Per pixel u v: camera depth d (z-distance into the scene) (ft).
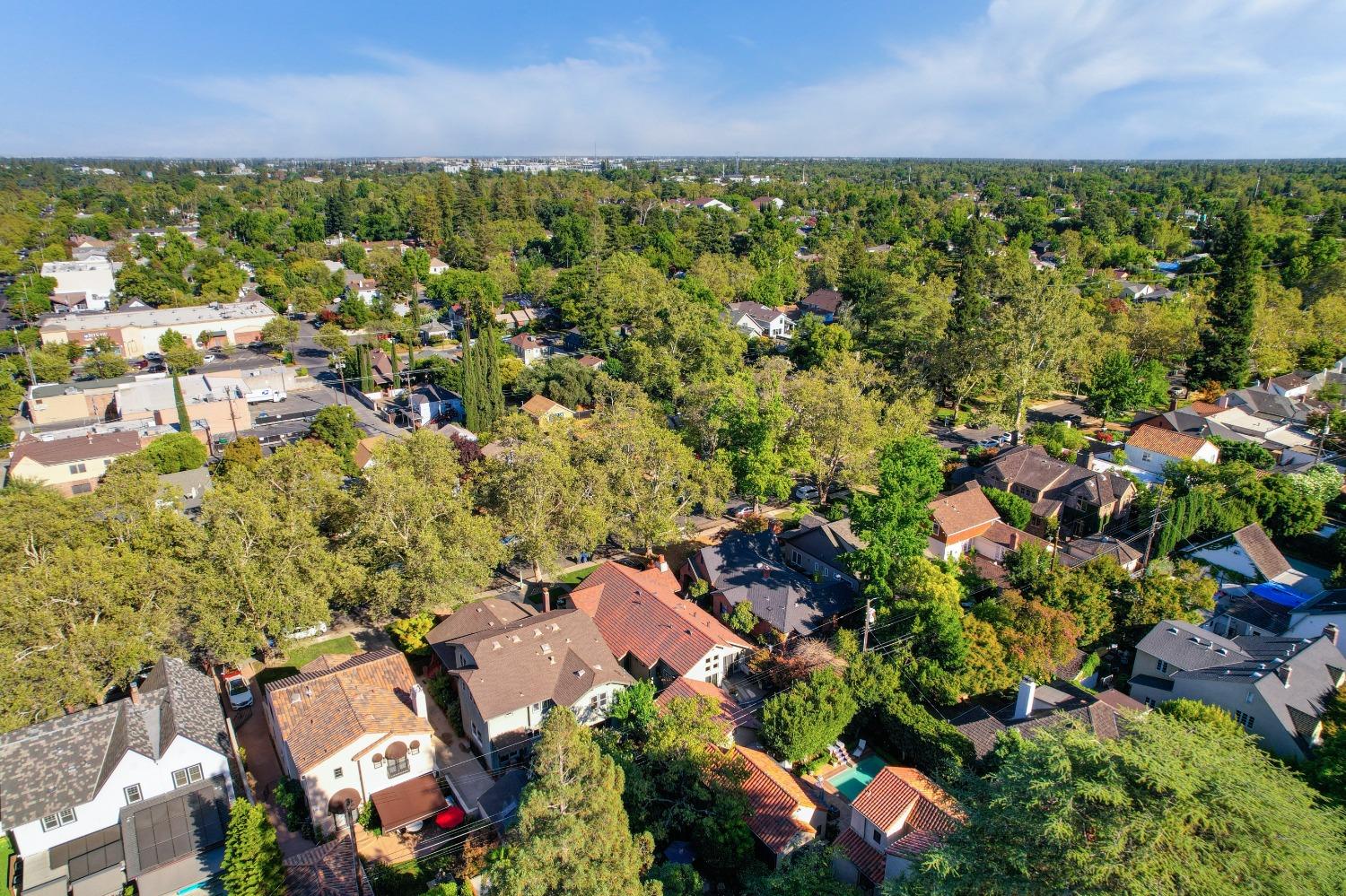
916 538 164.04
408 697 143.64
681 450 215.72
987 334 307.58
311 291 530.68
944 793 110.42
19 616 132.46
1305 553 224.33
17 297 491.31
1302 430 302.66
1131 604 178.60
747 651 167.32
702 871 118.73
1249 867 74.69
